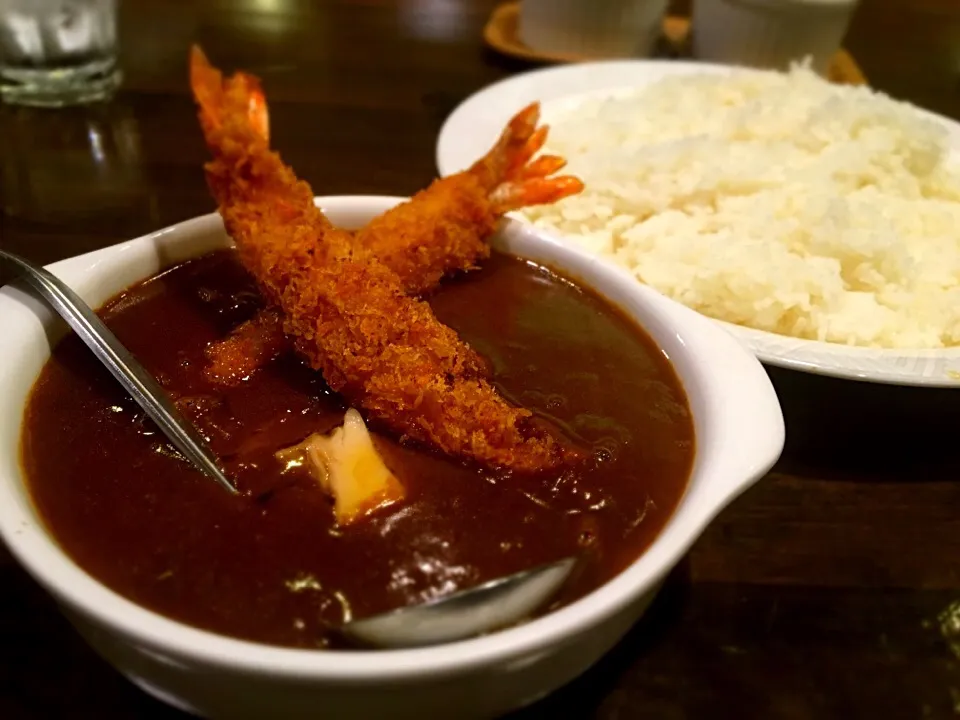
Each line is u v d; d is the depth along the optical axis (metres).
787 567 0.21
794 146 0.38
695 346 0.19
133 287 0.21
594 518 0.16
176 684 0.13
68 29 0.41
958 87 0.51
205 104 0.24
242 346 0.19
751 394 0.18
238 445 0.17
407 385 0.17
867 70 0.53
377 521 0.16
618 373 0.20
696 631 0.19
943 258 0.30
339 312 0.19
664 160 0.34
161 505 0.16
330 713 0.13
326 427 0.18
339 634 0.14
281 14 0.54
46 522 0.15
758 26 0.48
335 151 0.39
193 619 0.14
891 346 0.27
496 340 0.21
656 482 0.17
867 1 0.64
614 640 0.15
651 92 0.42
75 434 0.17
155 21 0.52
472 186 0.24
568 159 0.36
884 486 0.23
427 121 0.43
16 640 0.18
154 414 0.17
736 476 0.16
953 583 0.21
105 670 0.17
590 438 0.18
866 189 0.35
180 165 0.37
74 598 0.12
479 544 0.16
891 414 0.24
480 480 0.17
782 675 0.18
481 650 0.12
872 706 0.18
